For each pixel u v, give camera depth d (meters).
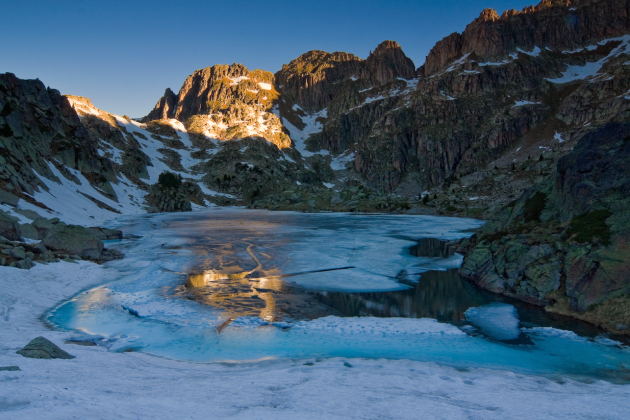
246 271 33.38
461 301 24.97
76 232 35.91
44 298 23.11
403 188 185.25
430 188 183.38
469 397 10.41
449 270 34.41
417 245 49.12
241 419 7.48
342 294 26.59
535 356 16.08
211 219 91.31
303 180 197.88
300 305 23.89
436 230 67.06
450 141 189.75
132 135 185.75
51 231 35.38
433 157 190.88
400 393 10.42
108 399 8.05
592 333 18.98
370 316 21.88
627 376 14.09
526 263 26.50
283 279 30.77
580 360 15.64
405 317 21.73
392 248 46.44
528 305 24.03
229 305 23.53
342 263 37.25
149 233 60.41
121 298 24.28
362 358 15.30
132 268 33.03
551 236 26.59
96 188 101.12
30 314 20.09
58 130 102.12
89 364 11.62
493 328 19.75
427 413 8.61
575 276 22.64
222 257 39.56
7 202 49.91
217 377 11.90
